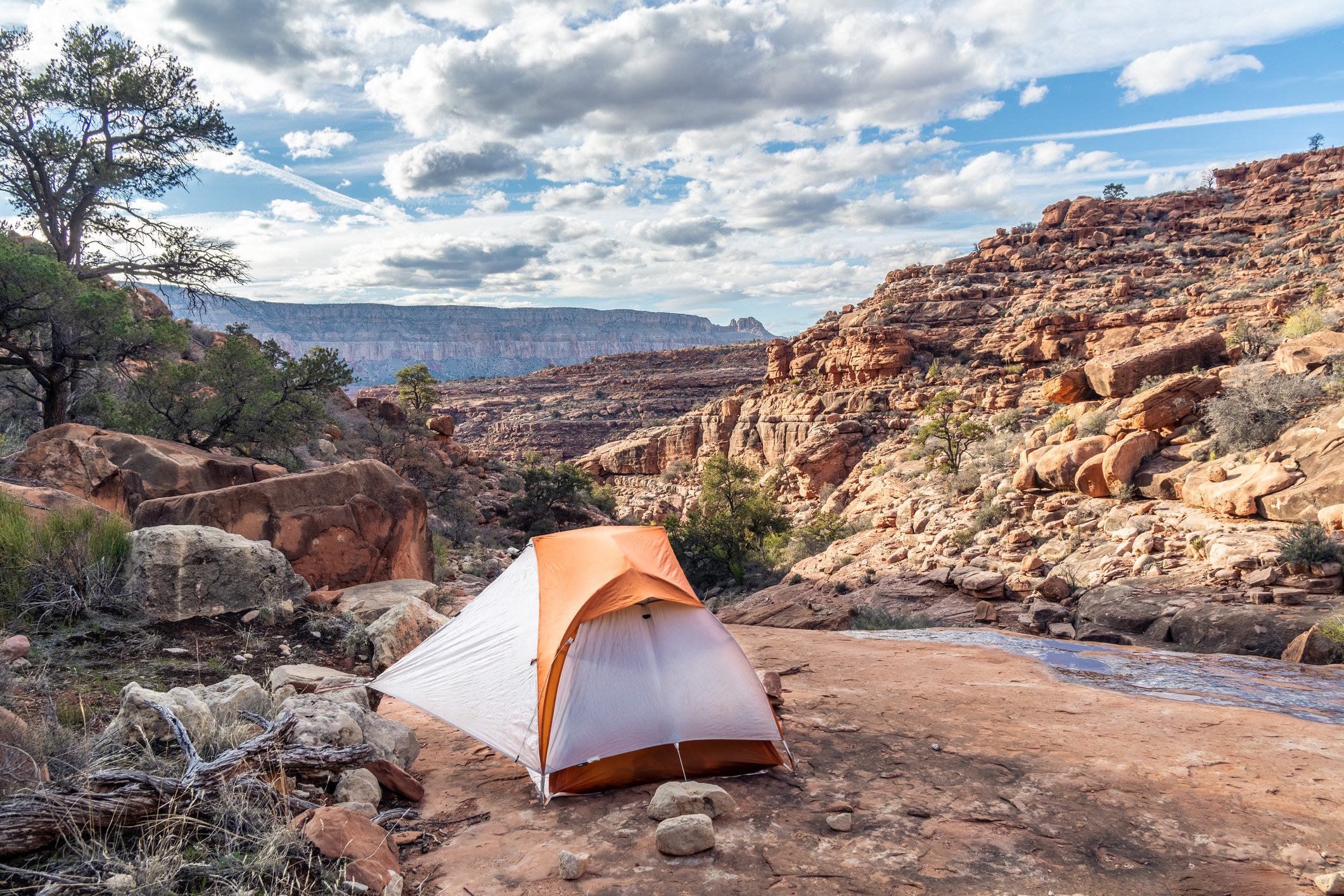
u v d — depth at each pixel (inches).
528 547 236.8
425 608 306.5
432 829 162.2
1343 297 1907.0
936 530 1087.6
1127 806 170.6
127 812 126.7
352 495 391.5
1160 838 153.8
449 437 2379.4
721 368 7140.8
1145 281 3211.1
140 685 209.6
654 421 5821.9
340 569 372.2
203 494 346.9
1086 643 431.8
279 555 318.0
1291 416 714.2
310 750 163.6
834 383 3353.8
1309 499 582.2
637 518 3107.8
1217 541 601.0
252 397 783.1
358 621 304.5
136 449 469.7
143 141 949.8
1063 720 245.4
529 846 153.3
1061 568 726.5
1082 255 3757.4
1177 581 576.7
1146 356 1088.2
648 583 203.3
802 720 244.8
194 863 119.5
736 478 1764.3
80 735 161.2
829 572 1175.6
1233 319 2128.4
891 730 233.5
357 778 164.4
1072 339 2719.0
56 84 884.0
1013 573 767.1
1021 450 1211.2
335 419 1576.0
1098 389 1139.9
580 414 6274.6
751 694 196.9
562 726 183.3
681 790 169.2
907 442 2474.2
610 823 164.9
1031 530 858.1
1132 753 209.2
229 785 141.0
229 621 283.4
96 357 685.9
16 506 269.6
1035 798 175.5
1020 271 3897.6
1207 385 842.2
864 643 412.5
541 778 179.3
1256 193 4089.6
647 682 191.9
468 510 1648.6
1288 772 193.2
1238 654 436.8
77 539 267.9
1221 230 3757.4
